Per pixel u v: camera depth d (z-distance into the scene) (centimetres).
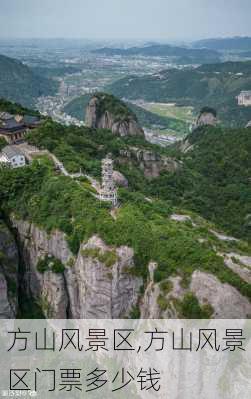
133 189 14700
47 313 10400
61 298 10200
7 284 10188
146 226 9525
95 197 10719
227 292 8144
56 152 13962
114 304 9169
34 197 11094
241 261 9731
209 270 8375
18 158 12975
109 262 9056
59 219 10219
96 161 14300
